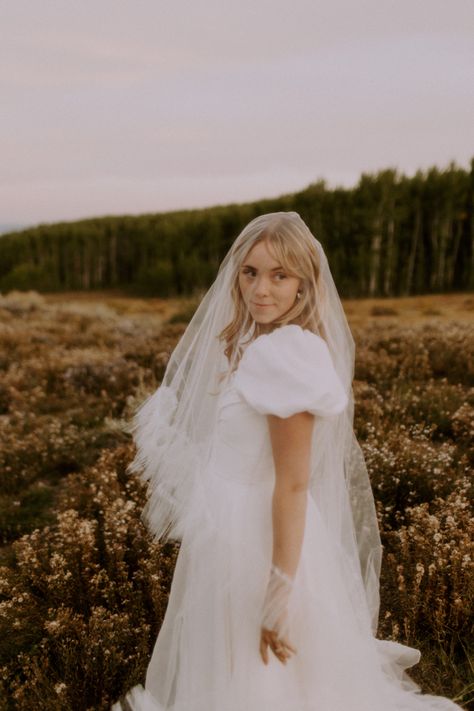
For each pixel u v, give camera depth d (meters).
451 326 10.45
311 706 1.61
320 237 32.25
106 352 9.46
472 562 2.53
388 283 30.50
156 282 40.09
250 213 41.62
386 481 3.63
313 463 1.74
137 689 2.18
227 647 1.59
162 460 1.83
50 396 7.17
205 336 1.78
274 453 1.35
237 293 1.63
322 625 1.59
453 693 2.27
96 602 2.81
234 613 1.56
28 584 3.07
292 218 1.46
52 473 4.82
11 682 2.45
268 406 1.31
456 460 4.07
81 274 53.28
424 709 2.05
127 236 52.50
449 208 30.34
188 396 1.81
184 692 1.71
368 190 30.64
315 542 1.64
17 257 56.88
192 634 1.67
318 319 1.53
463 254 31.80
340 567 1.86
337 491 1.84
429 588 2.54
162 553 3.05
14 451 5.03
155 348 8.58
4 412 6.84
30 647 2.67
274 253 1.41
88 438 5.33
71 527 3.24
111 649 2.39
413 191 31.27
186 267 39.44
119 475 4.13
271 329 1.56
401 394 5.58
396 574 2.94
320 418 1.35
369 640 1.91
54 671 2.43
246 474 1.52
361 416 4.91
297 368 1.33
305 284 1.49
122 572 2.89
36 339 11.58
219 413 1.54
